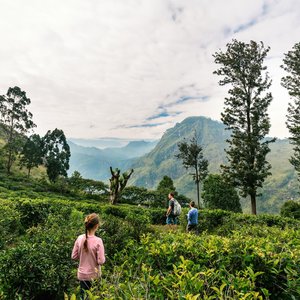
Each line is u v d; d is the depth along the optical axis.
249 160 28.61
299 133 28.36
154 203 43.38
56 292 5.31
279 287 3.73
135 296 2.87
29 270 5.08
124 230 8.22
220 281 3.55
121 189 24.53
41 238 6.76
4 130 75.25
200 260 4.22
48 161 61.59
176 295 2.85
